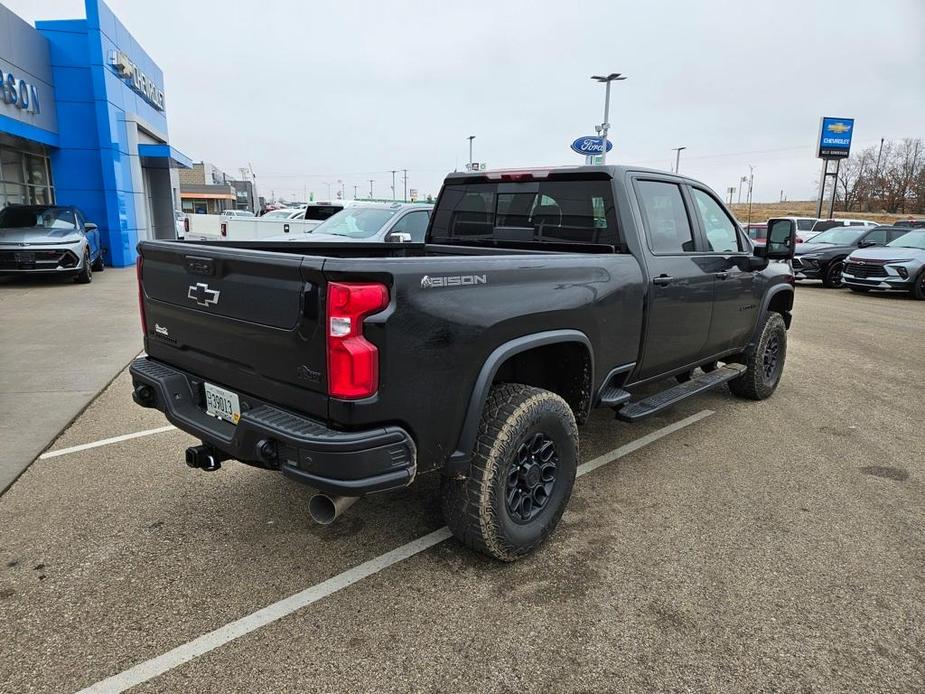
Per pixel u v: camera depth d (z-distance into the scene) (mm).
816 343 8984
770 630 2648
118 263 18938
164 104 26781
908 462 4516
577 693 2297
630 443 4832
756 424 5312
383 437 2416
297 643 2537
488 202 4609
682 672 2402
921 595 2908
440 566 3105
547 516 3205
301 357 2473
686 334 4414
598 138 26734
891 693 2307
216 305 2854
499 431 2861
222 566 3078
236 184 91000
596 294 3422
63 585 2908
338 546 3275
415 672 2391
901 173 78312
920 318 11570
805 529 3518
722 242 4969
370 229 10086
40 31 17312
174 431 4945
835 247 16922
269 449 2516
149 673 2361
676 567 3123
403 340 2432
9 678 2320
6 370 6605
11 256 12758
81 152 18297
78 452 4500
